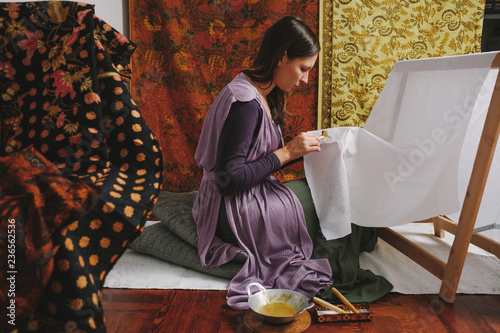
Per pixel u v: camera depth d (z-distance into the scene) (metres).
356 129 1.80
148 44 2.95
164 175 3.10
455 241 1.54
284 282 1.64
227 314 1.50
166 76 2.99
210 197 1.78
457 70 1.54
